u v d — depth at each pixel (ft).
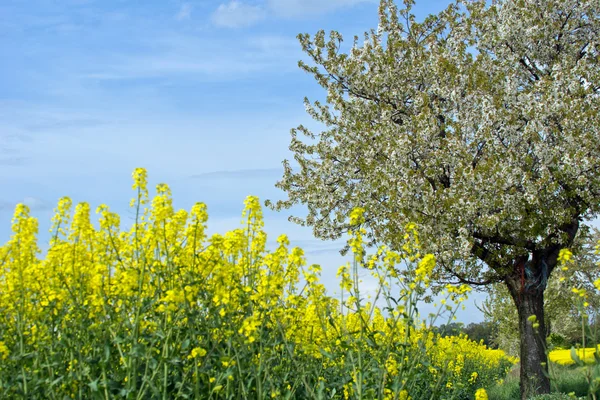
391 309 17.67
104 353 15.71
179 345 15.84
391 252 18.84
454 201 39.06
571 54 45.39
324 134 52.75
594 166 38.99
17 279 18.39
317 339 20.49
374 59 48.75
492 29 47.29
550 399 30.55
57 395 15.52
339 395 19.43
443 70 44.34
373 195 46.70
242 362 16.28
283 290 20.36
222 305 17.31
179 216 19.10
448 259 39.17
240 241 20.01
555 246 43.55
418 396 24.61
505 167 38.83
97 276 17.10
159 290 16.90
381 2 50.42
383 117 45.55
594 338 16.55
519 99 42.14
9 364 16.69
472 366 51.49
